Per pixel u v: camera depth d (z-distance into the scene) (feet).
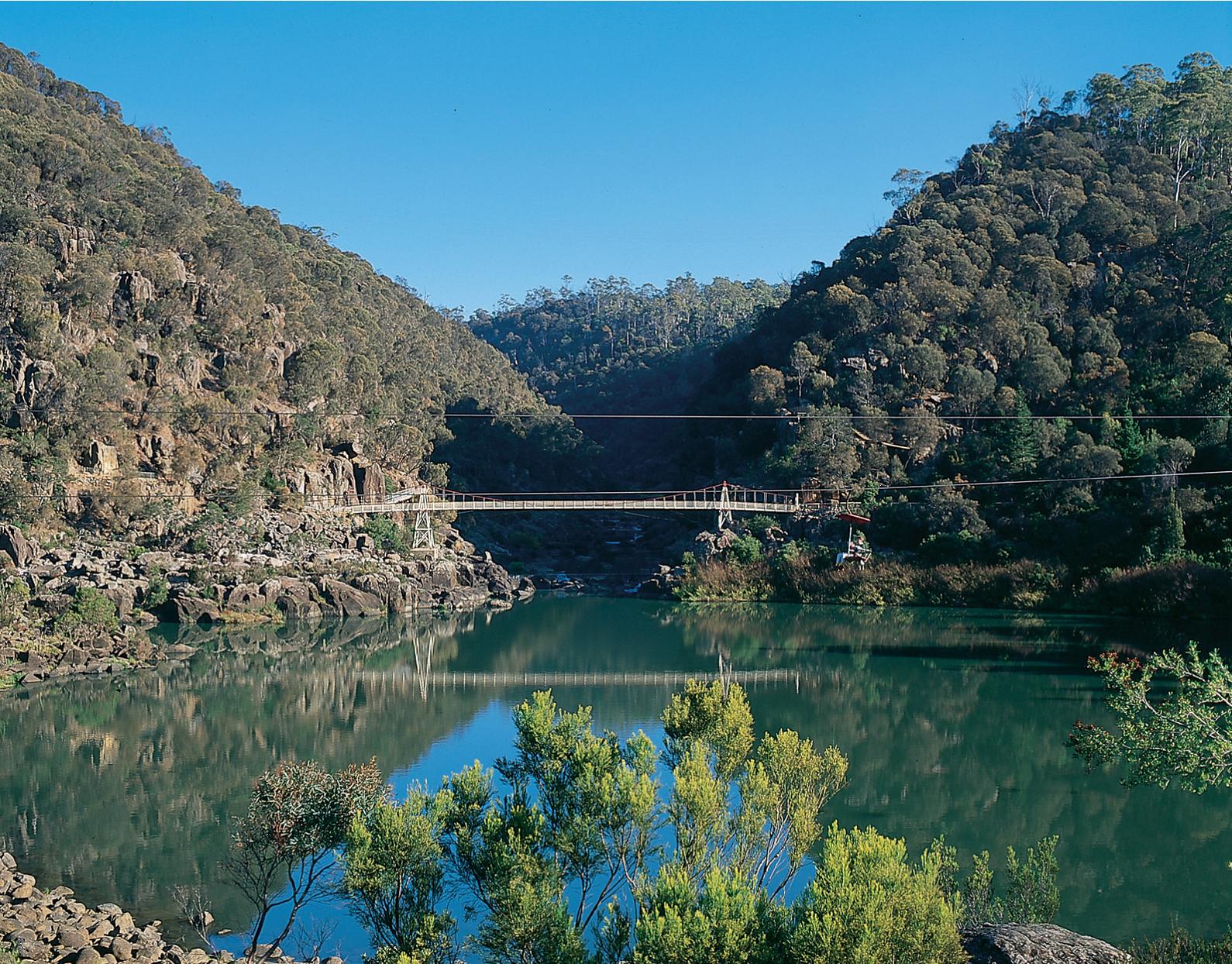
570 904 89.61
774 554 378.53
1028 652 248.32
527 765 73.67
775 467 428.97
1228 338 415.03
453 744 170.09
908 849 119.85
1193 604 264.93
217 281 464.24
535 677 231.71
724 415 514.27
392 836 65.46
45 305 377.91
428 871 66.03
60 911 97.25
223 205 590.55
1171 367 398.62
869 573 345.92
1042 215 526.57
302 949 93.71
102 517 339.98
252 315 459.73
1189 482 328.70
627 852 70.03
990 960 63.10
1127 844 123.75
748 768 73.36
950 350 461.37
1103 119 617.21
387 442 472.03
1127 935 97.81
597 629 308.60
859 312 475.72
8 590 252.83
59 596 261.85
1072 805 138.51
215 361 430.61
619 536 511.40
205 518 349.20
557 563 472.44
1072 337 447.83
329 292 569.23
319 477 412.77
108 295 399.85
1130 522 317.42
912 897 54.65
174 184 552.82
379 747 168.55
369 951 94.02
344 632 303.68
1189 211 508.53
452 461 530.68
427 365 611.06
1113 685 88.94
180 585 309.63
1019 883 83.76
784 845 77.05
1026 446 370.12
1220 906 105.19
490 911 70.33
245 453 396.37
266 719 189.26
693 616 332.19
